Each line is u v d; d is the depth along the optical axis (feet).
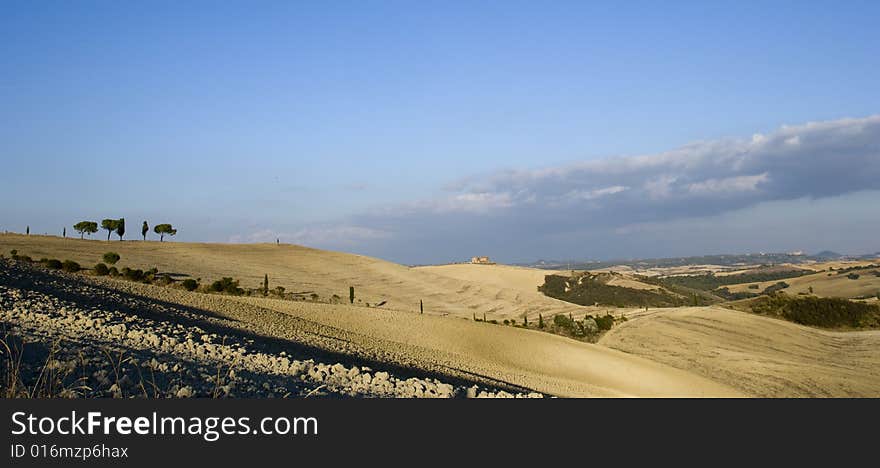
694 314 251.60
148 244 356.18
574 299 425.28
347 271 380.37
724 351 190.70
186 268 292.61
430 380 62.03
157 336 49.52
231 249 390.01
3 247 257.34
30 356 32.91
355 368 55.01
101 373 31.76
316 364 57.36
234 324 78.02
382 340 102.58
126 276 188.75
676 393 105.09
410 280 385.91
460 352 110.32
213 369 40.98
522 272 517.96
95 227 349.00
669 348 192.95
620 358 128.47
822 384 146.41
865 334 249.14
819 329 262.26
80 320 49.39
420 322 127.03
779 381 147.54
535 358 116.57
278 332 80.28
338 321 118.11
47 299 57.21
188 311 79.71
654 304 418.10
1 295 53.62
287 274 335.06
